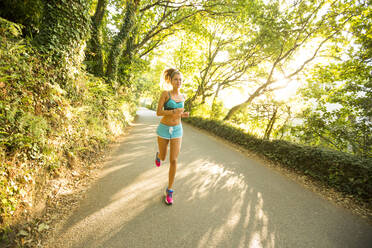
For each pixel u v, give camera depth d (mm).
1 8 5023
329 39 8289
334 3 7480
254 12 9656
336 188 3666
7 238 1745
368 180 3371
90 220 2193
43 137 2719
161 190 3020
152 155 4809
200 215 2457
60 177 2893
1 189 1913
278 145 5484
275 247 2010
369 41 5801
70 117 3785
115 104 7859
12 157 2193
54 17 3805
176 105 2797
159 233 2068
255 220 2453
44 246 1779
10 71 2707
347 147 5645
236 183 3576
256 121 7195
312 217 2650
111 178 3332
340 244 2143
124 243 1894
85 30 4465
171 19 12977
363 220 2693
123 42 8242
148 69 14539
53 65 3740
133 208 2486
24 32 5398
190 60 17766
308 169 4352
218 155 5492
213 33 14109
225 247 1950
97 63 7500
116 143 5770
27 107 2775
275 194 3270
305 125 6312
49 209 2281
